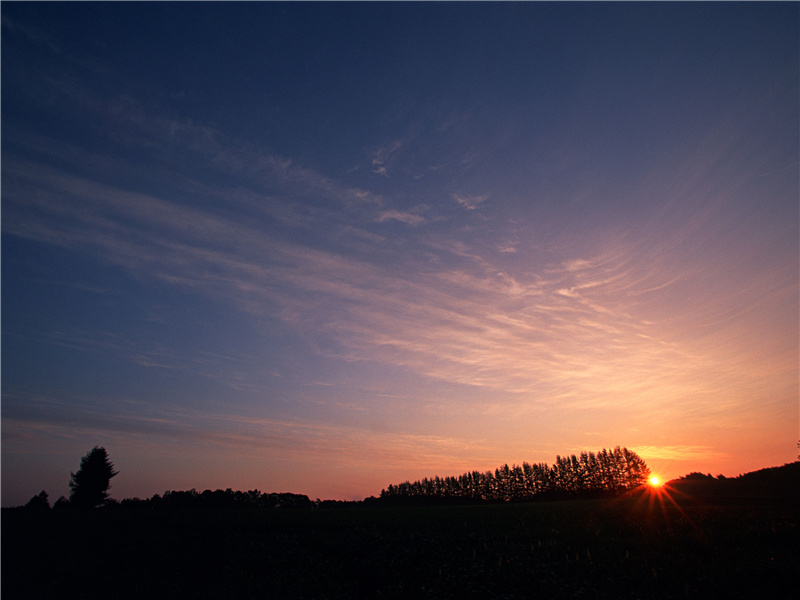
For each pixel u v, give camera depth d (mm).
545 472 137500
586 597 16609
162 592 20094
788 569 17125
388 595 18578
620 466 126750
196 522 40500
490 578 19516
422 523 38188
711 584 16703
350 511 56219
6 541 32031
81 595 20016
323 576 21547
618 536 25641
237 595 19250
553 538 27094
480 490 139125
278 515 47156
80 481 77250
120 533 34938
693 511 34844
